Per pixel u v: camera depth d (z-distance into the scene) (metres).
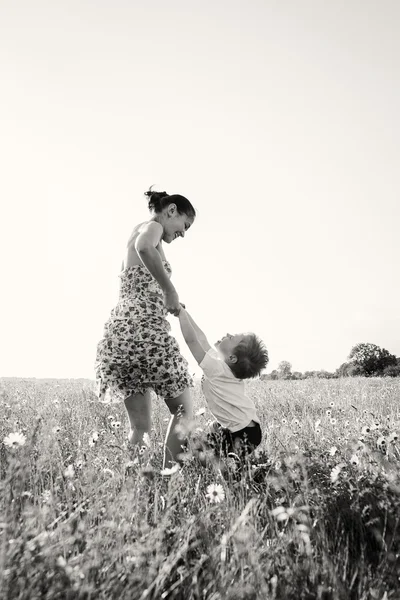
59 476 3.07
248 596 1.94
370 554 2.55
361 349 64.19
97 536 2.19
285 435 4.71
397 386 14.10
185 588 2.12
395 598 2.16
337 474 3.00
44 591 1.90
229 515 2.58
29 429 4.24
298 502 2.81
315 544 2.48
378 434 4.34
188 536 2.29
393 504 2.77
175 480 2.80
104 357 4.41
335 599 2.04
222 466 3.45
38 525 2.23
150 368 4.36
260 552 2.21
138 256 4.52
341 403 9.23
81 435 4.68
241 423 4.25
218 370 4.37
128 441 4.09
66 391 10.88
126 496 2.52
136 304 4.40
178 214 4.70
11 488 2.47
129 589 1.96
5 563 1.90
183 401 4.45
